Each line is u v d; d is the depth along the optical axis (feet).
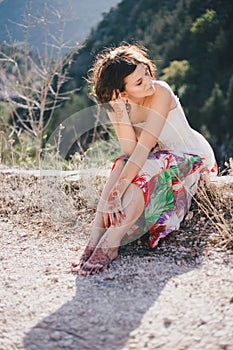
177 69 54.60
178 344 6.00
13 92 20.67
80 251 8.93
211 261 7.97
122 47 8.82
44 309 6.94
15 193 11.68
